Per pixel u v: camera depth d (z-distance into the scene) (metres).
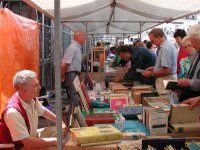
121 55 5.19
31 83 2.47
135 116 2.78
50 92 6.20
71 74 5.01
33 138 2.42
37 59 4.54
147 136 2.23
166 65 3.86
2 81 3.09
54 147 2.43
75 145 1.94
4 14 3.20
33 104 2.61
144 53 4.90
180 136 2.27
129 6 4.86
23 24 3.78
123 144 1.97
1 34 3.11
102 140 1.96
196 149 1.79
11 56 3.30
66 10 4.84
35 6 3.47
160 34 3.92
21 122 2.41
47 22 7.34
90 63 6.73
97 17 6.39
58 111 1.46
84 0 4.10
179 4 3.99
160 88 3.89
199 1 3.60
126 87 4.13
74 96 3.16
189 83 2.77
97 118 2.66
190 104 2.36
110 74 6.19
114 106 3.27
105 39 16.77
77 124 2.27
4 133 2.47
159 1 3.99
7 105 2.46
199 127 2.27
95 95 3.88
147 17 5.71
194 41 2.65
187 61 4.02
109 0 4.59
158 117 2.31
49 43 7.35
